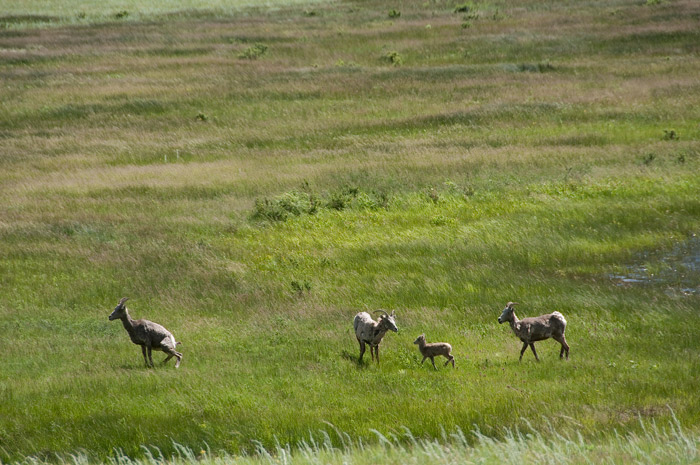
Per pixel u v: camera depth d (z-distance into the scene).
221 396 56.09
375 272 90.88
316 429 49.69
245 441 48.97
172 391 57.59
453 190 124.25
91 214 118.00
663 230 103.12
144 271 92.19
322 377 60.34
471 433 47.50
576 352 65.12
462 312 77.38
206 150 162.75
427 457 37.72
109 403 55.66
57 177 144.00
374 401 54.75
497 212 113.19
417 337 64.06
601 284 85.19
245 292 84.56
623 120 167.38
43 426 52.38
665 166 130.88
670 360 62.12
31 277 90.38
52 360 65.81
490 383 57.41
